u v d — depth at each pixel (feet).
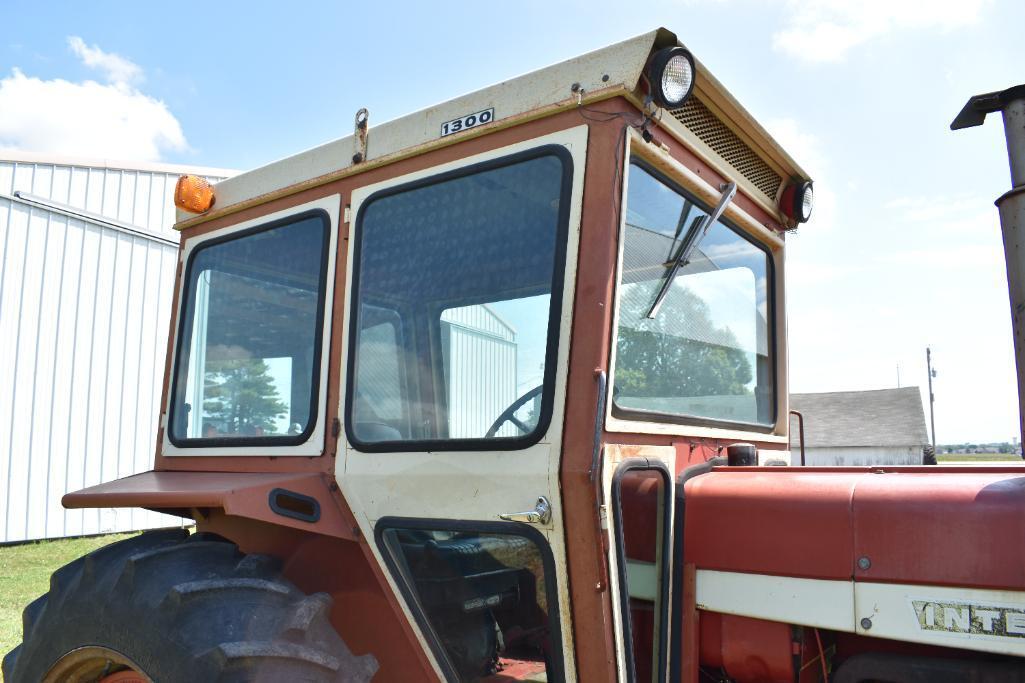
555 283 6.63
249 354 8.91
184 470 9.20
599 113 6.77
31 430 31.60
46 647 8.17
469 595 7.01
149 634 7.02
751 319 9.73
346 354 7.91
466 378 7.09
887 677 6.34
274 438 8.30
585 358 6.38
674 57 6.77
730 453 8.31
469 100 7.54
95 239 34.45
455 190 7.54
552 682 6.65
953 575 6.04
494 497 6.66
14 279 31.50
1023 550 5.86
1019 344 6.41
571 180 6.75
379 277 7.88
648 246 7.41
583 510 6.18
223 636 6.64
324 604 7.23
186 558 7.70
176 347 9.78
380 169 8.11
